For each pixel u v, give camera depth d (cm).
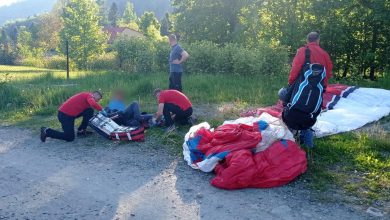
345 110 895
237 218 479
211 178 593
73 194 552
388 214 482
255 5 2305
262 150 598
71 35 3684
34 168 655
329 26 1606
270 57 1566
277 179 556
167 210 502
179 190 556
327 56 657
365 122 829
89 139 804
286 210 495
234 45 1719
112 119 847
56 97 1195
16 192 562
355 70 1675
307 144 671
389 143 686
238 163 554
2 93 1184
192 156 650
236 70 1605
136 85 1280
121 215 492
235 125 656
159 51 1920
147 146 743
